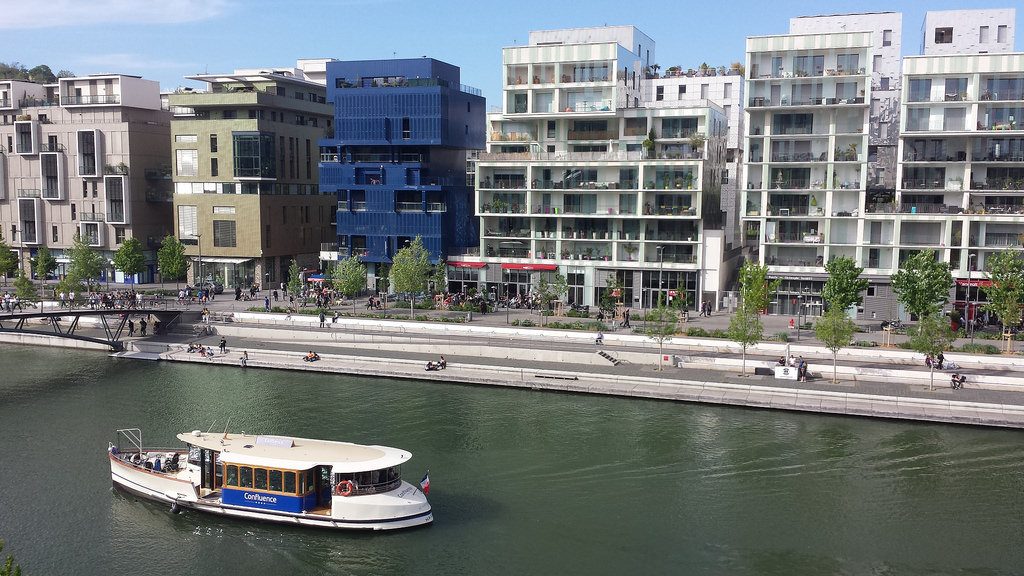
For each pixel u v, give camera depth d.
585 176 113.00
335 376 85.38
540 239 116.38
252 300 121.06
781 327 98.00
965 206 100.19
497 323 100.44
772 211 106.44
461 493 55.69
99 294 117.69
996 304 85.38
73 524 52.59
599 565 46.72
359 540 50.34
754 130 106.50
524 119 116.50
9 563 34.91
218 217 133.75
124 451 61.56
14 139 144.12
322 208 150.75
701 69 138.38
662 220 111.06
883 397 72.12
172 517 53.81
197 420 70.56
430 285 119.94
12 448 64.75
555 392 78.44
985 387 75.06
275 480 52.19
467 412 72.19
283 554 49.03
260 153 130.38
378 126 124.38
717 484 56.69
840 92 102.38
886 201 107.00
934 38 111.19
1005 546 48.31
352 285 111.62
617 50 111.50
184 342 98.00
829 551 47.91
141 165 140.38
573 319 103.62
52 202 143.50
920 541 48.94
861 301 94.25
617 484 56.84
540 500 54.66
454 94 126.88
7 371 88.25
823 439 64.56
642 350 88.12
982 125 98.44
